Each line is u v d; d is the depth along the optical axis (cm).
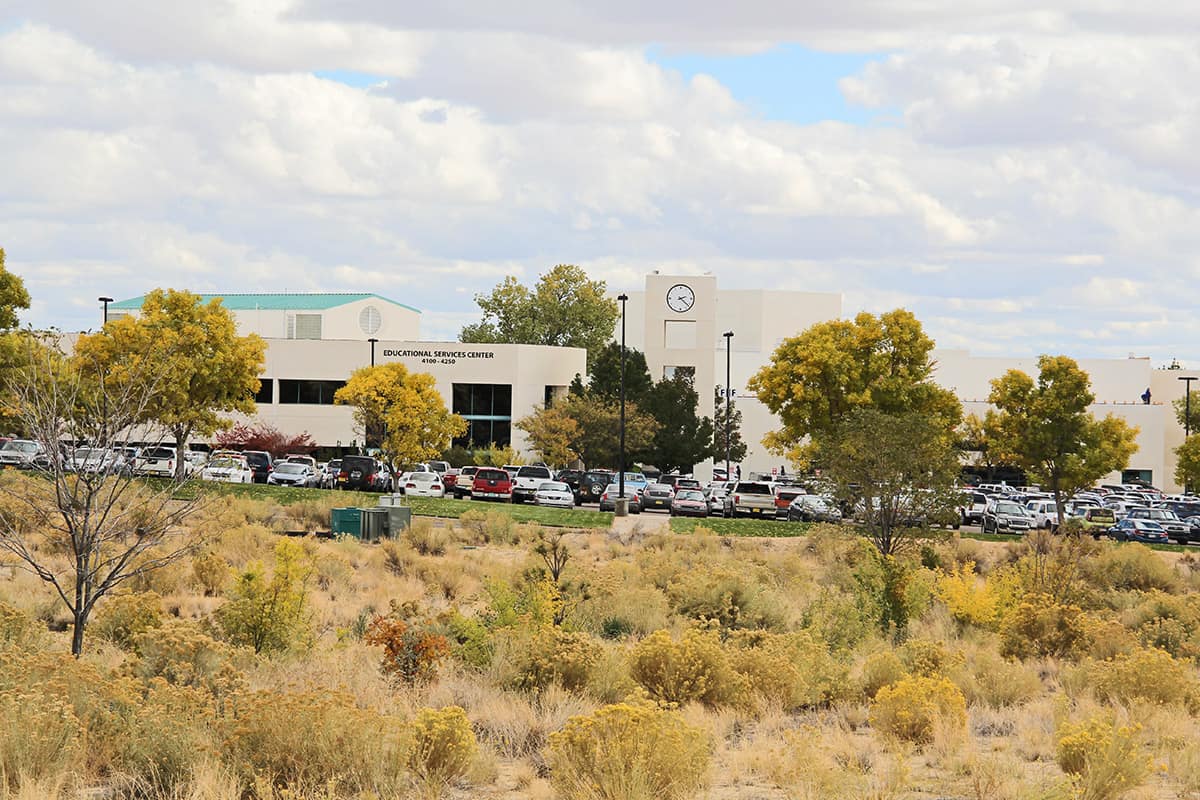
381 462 9394
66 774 1448
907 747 1916
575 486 9800
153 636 2100
